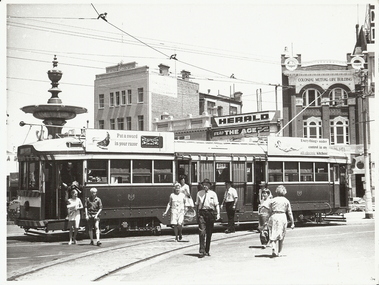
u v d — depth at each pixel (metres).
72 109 22.53
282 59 43.41
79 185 17.41
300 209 21.91
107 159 17.78
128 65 50.16
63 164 17.47
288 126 42.97
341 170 24.06
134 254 13.27
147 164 18.55
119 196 17.84
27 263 11.97
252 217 20.73
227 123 44.12
